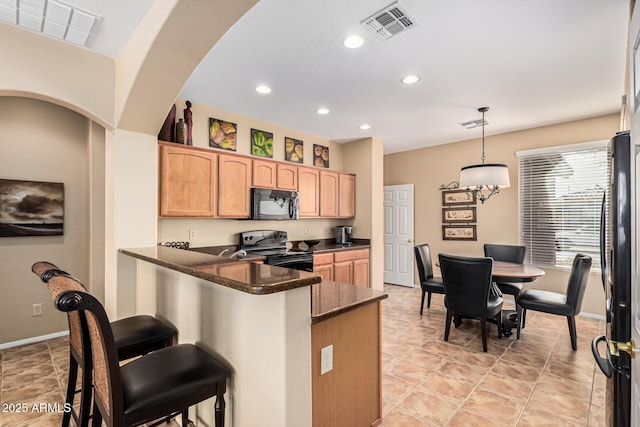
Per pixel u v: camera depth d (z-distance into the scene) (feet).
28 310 10.39
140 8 6.30
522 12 6.62
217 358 5.36
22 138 10.25
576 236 13.78
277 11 6.58
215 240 12.71
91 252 11.05
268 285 3.77
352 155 17.75
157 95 7.75
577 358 9.43
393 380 8.18
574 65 8.88
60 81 7.39
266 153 14.25
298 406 4.27
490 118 13.52
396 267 20.18
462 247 17.34
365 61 8.70
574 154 13.80
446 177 18.04
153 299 7.66
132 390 3.95
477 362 9.18
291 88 10.52
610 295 4.47
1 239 9.93
